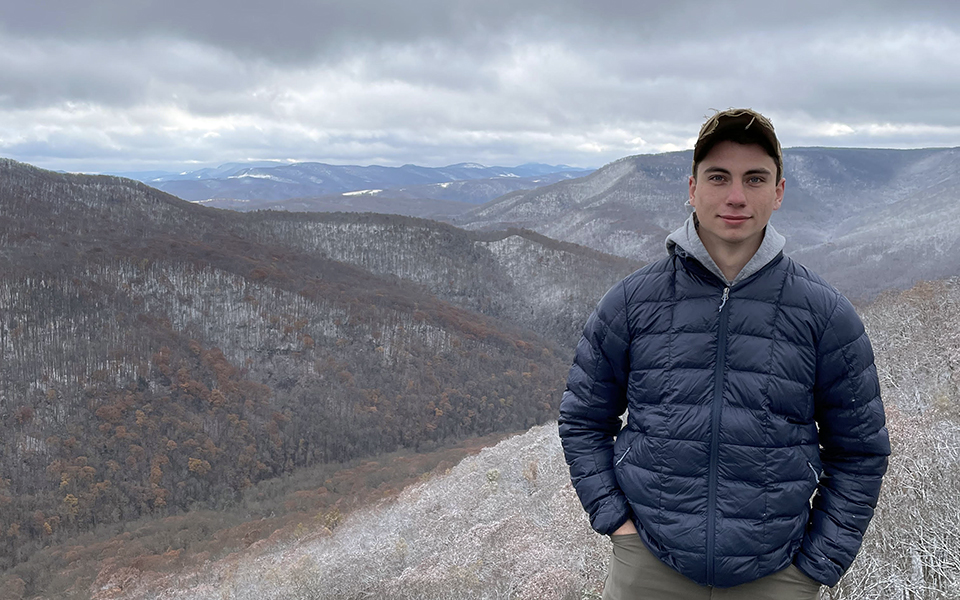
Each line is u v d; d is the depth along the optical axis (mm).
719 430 2031
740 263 2115
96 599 39125
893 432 6203
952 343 12547
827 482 2150
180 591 26781
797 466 2039
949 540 4496
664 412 2137
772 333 2051
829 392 2086
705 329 2109
